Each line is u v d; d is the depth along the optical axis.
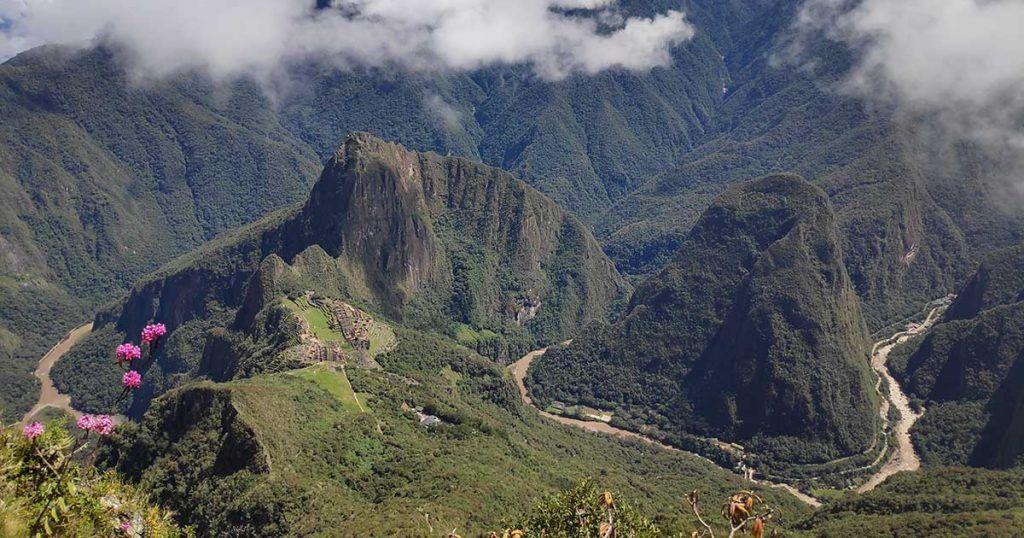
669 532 76.19
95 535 22.42
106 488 24.58
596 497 35.84
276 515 79.88
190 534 28.59
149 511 26.02
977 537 78.38
